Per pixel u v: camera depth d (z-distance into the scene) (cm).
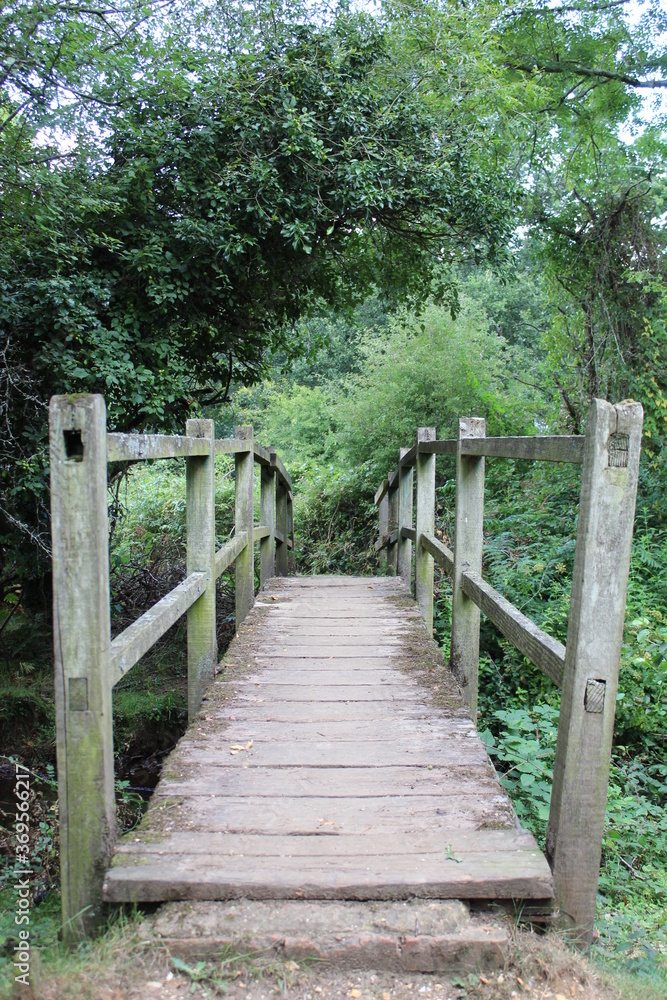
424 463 488
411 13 663
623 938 214
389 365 1090
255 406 1720
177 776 241
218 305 631
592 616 185
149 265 523
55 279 468
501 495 891
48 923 214
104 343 503
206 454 331
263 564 612
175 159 543
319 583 631
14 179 434
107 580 191
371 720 293
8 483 509
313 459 1372
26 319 487
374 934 170
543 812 291
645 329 779
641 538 636
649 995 169
